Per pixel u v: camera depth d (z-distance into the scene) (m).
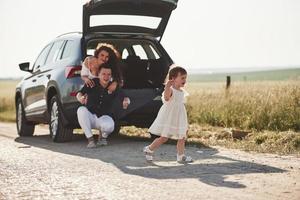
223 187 7.35
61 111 10.97
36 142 11.43
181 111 8.90
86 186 7.40
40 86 11.77
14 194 7.08
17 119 13.30
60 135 11.18
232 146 10.52
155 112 10.88
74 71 10.70
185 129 8.88
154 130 8.94
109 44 10.60
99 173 8.11
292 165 8.63
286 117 12.37
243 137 11.62
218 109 14.20
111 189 7.26
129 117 10.77
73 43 11.14
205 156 9.45
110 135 12.56
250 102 13.84
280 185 7.43
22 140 12.00
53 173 8.11
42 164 8.72
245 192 7.12
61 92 10.84
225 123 13.48
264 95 13.84
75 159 9.16
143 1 10.83
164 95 8.83
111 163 8.82
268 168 8.41
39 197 6.96
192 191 7.17
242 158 9.23
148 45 11.48
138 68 11.19
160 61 11.26
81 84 10.58
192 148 10.37
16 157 9.34
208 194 7.04
